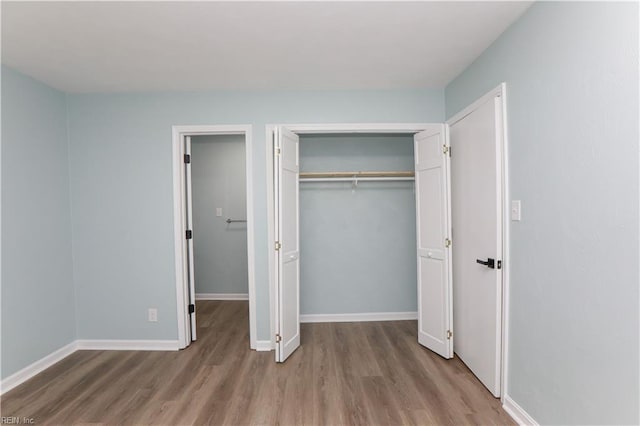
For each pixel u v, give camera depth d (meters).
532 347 1.83
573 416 1.53
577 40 1.47
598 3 1.35
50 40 2.08
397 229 3.70
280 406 2.12
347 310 3.70
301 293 3.67
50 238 2.79
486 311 2.26
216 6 1.74
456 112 2.80
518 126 1.93
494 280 2.14
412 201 3.70
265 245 3.04
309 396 2.22
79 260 3.05
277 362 2.72
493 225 2.14
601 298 1.37
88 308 3.06
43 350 2.69
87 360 2.82
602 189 1.36
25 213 2.57
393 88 3.06
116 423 1.96
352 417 1.99
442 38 2.13
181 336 3.04
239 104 3.05
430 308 2.90
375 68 2.61
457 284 2.73
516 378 1.98
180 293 3.04
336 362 2.71
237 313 4.07
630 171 1.23
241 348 3.05
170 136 3.03
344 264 3.69
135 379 2.48
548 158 1.68
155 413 2.06
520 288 1.93
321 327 3.51
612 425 1.33
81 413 2.06
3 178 2.40
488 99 2.20
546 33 1.67
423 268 2.98
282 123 3.06
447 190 2.68
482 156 2.29
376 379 2.43
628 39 1.23
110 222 3.04
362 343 3.08
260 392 2.28
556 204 1.63
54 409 2.11
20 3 1.68
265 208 3.04
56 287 2.84
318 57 2.39
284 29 2.00
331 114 3.07
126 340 3.06
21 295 2.52
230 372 2.57
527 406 1.87
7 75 2.44
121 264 3.05
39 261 2.68
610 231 1.32
